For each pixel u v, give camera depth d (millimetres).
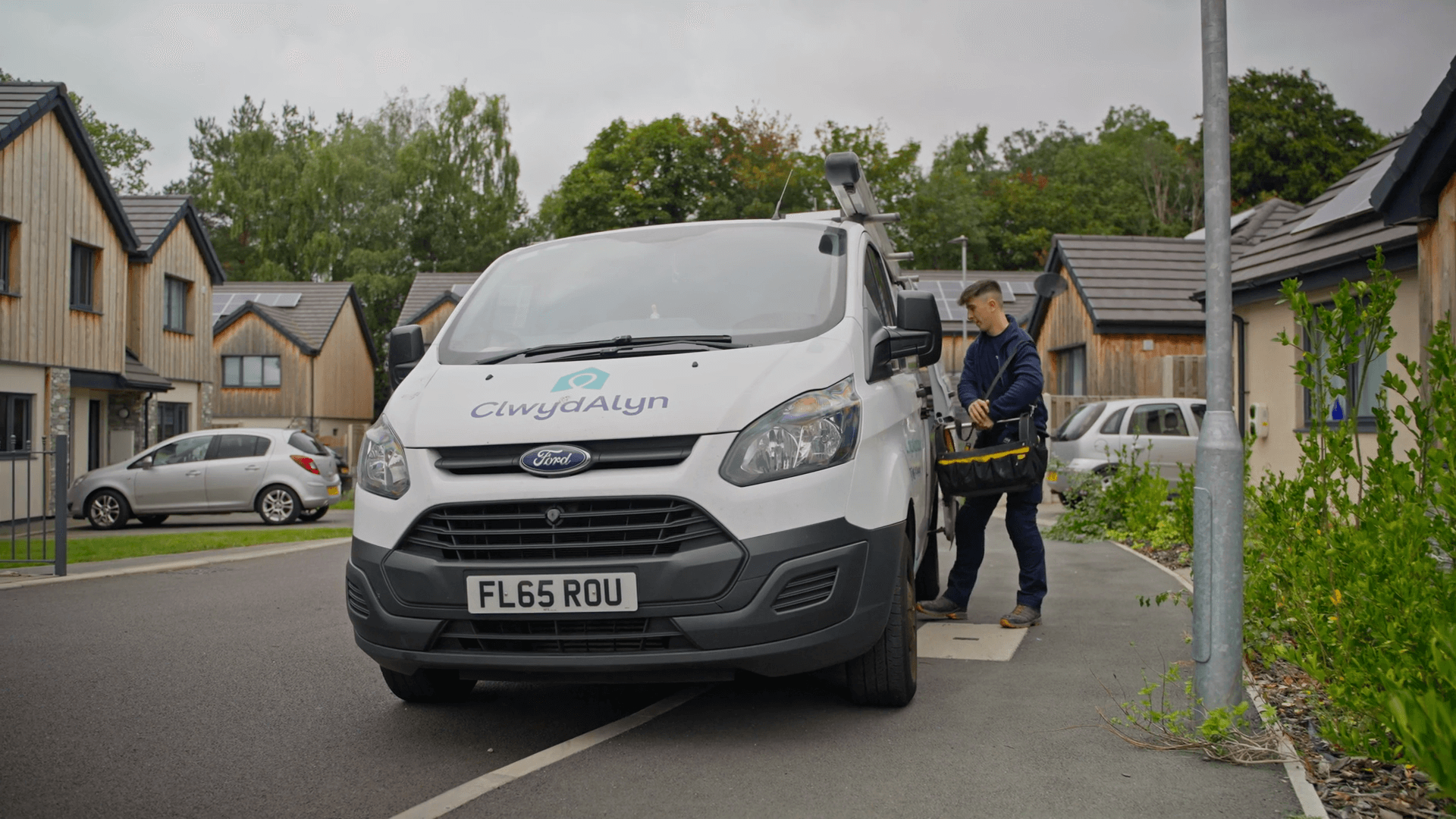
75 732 4508
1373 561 4301
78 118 21000
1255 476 14336
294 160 63219
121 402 24234
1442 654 3203
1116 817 3330
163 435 26688
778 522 3926
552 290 5277
